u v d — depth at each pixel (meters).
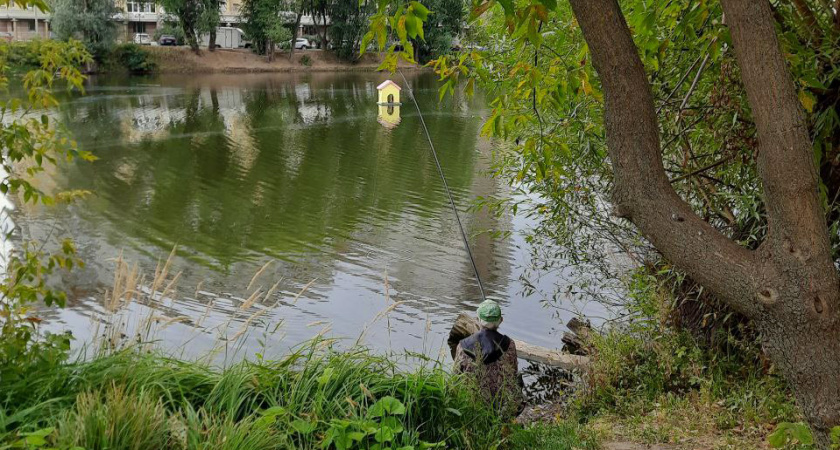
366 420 4.01
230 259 15.24
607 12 2.95
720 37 4.27
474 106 41.06
